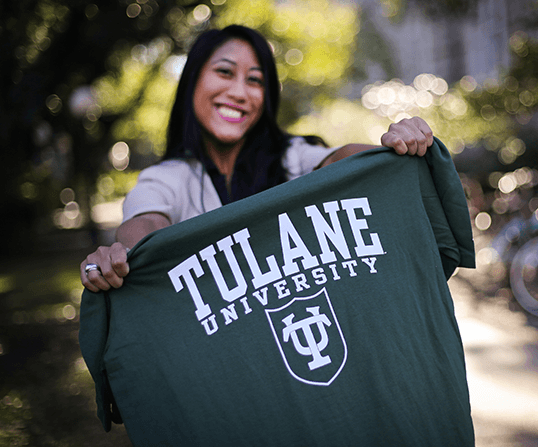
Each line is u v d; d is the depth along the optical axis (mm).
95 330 1746
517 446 3080
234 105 2117
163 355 1704
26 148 11820
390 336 1762
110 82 12664
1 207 13422
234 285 1776
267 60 2166
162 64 11633
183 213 2068
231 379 1684
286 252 1814
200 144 2174
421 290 1844
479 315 5438
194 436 1646
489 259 6371
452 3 7602
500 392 3730
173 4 8484
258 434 1645
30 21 8016
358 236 1858
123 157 18469
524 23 8484
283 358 1710
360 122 13562
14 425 3889
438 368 1769
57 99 10781
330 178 1882
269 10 13305
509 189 7121
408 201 1922
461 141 9547
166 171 2080
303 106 15422
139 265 1755
